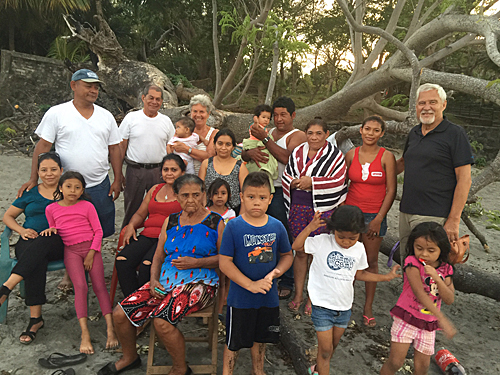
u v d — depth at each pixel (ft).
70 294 13.51
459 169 9.89
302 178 12.13
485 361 10.94
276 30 25.88
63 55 63.21
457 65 66.64
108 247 18.01
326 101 35.27
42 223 11.76
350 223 8.37
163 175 11.71
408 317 8.48
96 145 12.80
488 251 20.20
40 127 12.39
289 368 10.37
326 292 8.88
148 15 75.25
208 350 10.89
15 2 60.34
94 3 71.10
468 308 14.12
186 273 9.50
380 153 11.67
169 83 41.70
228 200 11.60
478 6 23.72
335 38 76.13
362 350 11.19
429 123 10.14
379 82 31.48
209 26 66.33
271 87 26.32
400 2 33.04
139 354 10.57
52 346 10.71
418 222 10.55
